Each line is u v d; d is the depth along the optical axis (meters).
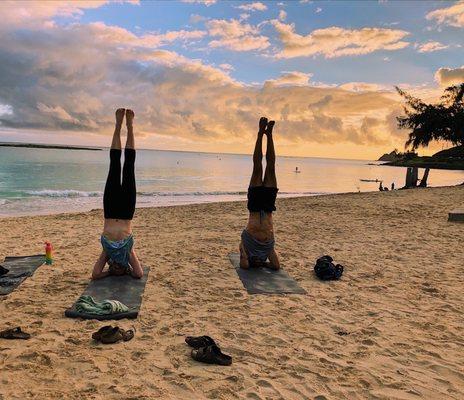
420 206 18.31
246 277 7.35
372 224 13.50
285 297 6.44
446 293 6.72
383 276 7.64
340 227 12.92
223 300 6.27
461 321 5.59
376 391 3.88
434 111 42.09
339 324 5.44
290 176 71.50
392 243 10.46
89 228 13.28
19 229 12.99
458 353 4.68
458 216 13.80
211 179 52.50
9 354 4.38
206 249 9.68
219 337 4.98
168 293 6.52
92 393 3.71
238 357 4.52
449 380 4.11
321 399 3.74
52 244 10.42
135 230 12.77
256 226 7.70
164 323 5.36
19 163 68.75
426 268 8.17
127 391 3.75
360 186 51.19
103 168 64.31
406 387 3.96
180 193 33.09
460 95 41.31
